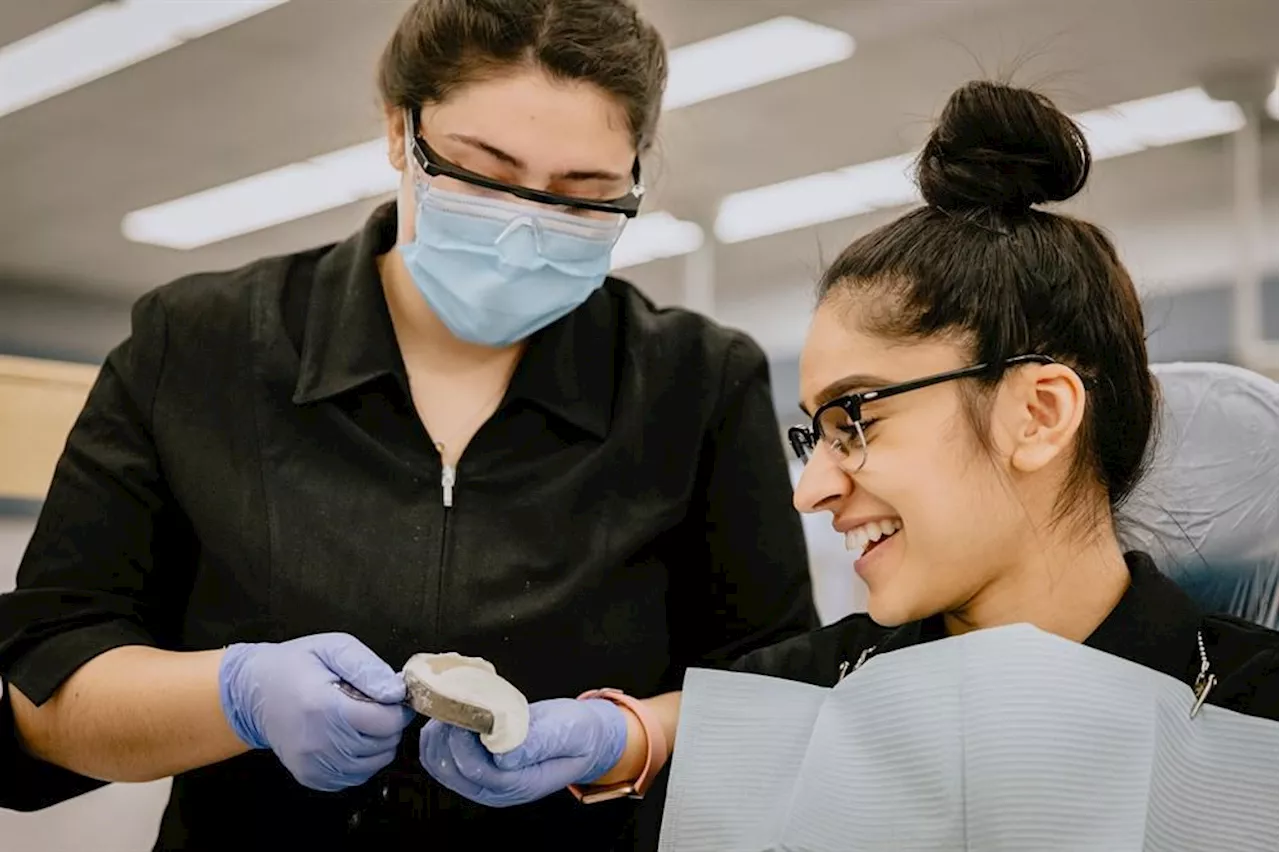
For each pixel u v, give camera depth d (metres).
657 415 1.49
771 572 1.48
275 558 1.36
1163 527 1.34
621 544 1.43
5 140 4.93
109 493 1.38
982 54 4.03
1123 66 4.16
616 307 1.57
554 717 1.21
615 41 1.33
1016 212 1.15
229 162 5.10
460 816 1.36
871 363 1.11
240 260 6.20
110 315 6.58
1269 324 4.73
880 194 5.14
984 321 1.09
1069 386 1.08
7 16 4.02
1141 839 0.98
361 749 1.15
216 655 1.25
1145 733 1.02
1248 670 1.10
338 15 3.92
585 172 1.34
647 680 1.44
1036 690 1.03
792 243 5.59
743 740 1.17
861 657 1.27
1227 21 3.89
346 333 1.44
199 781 1.39
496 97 1.30
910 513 1.09
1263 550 1.31
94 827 2.71
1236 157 4.60
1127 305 1.16
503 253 1.36
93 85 4.48
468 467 1.42
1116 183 4.93
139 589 1.39
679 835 1.15
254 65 4.29
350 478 1.40
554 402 1.45
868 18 3.93
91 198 5.49
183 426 1.40
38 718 1.32
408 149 1.38
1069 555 1.13
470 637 1.36
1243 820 1.00
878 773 1.07
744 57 4.18
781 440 1.55
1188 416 1.36
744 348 1.57
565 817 1.40
